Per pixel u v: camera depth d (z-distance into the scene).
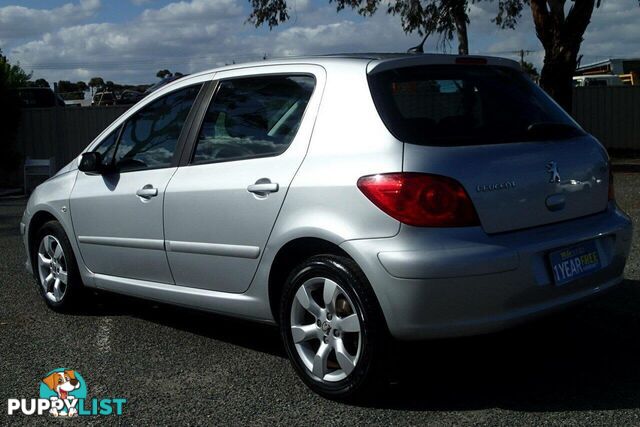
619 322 5.45
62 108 20.56
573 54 17.25
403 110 4.18
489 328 3.93
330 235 4.07
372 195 3.95
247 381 4.58
